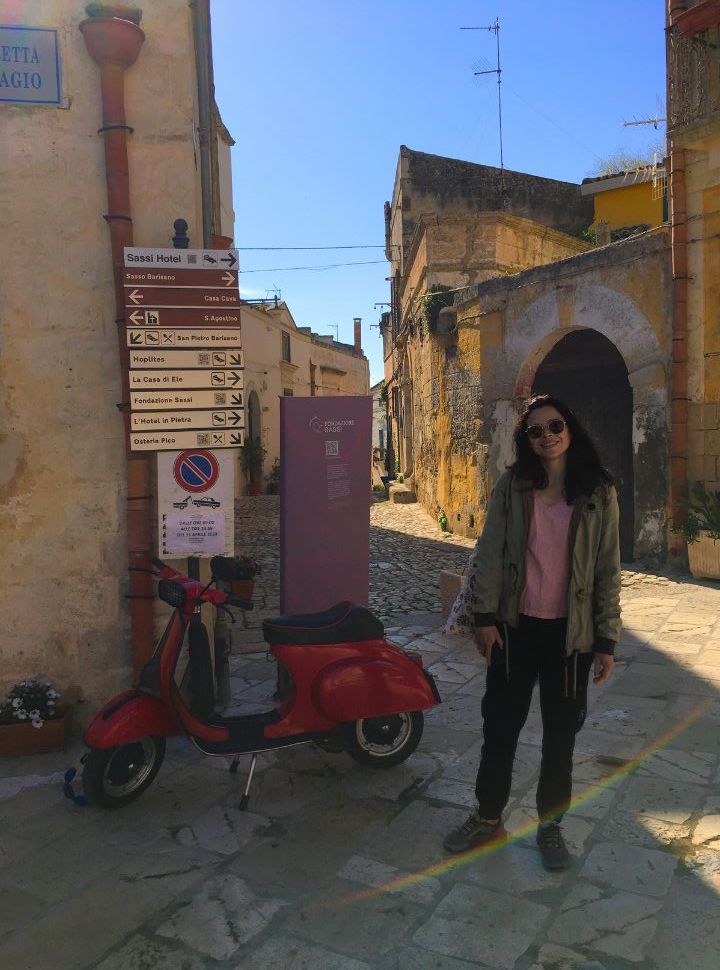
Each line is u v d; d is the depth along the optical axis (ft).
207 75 15.99
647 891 8.90
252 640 21.12
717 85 26.23
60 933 8.46
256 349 80.23
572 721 9.29
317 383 107.04
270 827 10.71
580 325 31.35
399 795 11.59
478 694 16.07
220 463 13.99
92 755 10.96
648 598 23.99
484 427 37.47
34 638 13.98
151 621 14.01
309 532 15.02
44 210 13.73
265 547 39.47
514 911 8.61
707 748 12.94
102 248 13.92
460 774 12.28
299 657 11.78
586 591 9.05
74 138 13.78
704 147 26.20
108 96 13.55
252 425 79.15
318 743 12.07
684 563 27.55
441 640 20.36
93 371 13.98
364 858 9.82
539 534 9.18
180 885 9.30
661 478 28.04
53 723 13.29
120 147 13.62
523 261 49.55
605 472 9.21
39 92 13.62
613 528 9.12
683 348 27.04
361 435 15.28
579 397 35.45
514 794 11.44
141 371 13.53
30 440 13.82
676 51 26.68
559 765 9.36
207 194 16.12
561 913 8.54
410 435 69.82
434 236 46.98
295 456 14.83
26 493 13.84
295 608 15.03
